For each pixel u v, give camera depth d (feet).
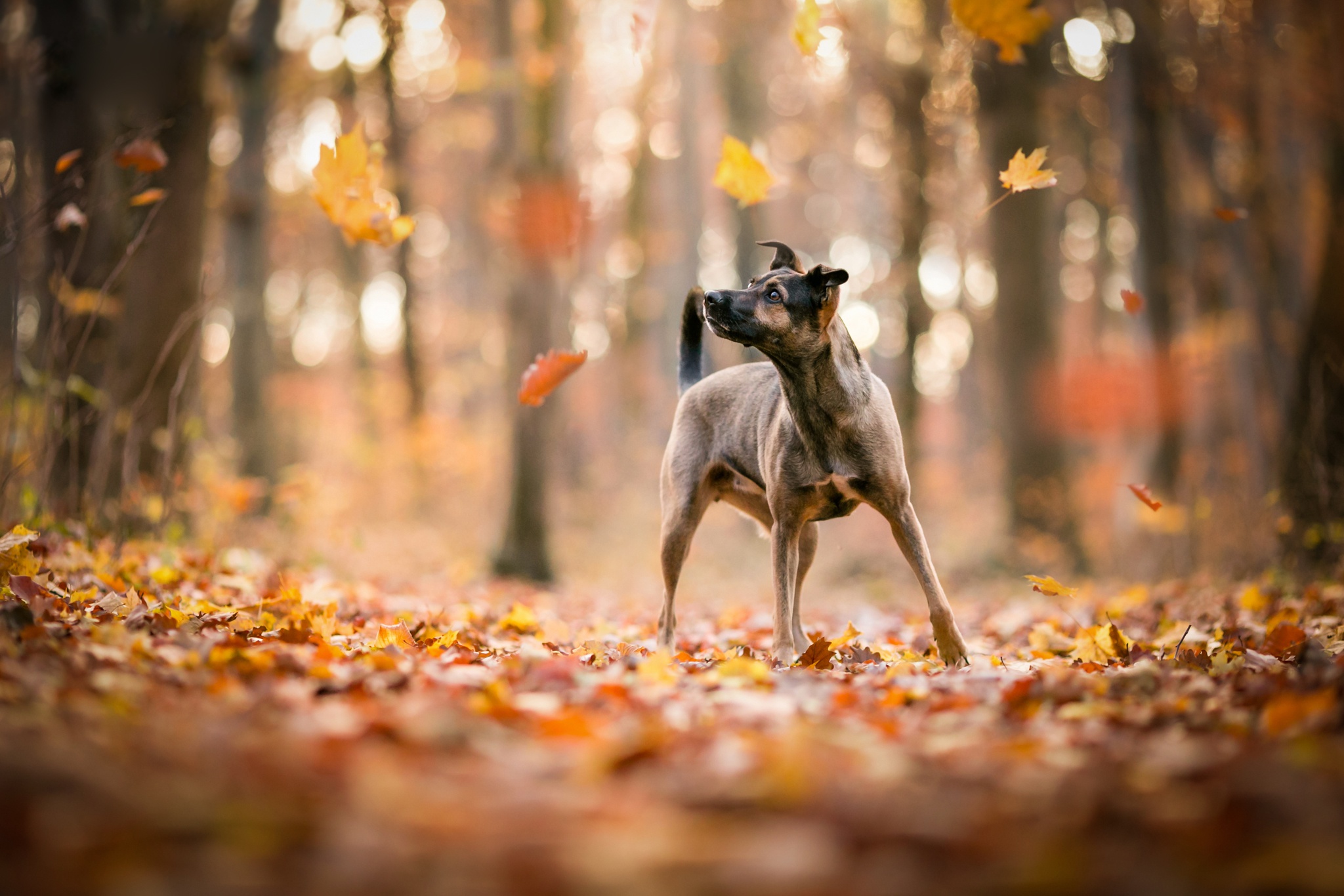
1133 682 13.66
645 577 57.62
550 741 10.06
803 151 104.17
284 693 11.46
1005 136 59.98
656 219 111.45
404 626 18.97
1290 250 57.52
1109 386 71.77
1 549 17.69
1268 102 54.34
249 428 68.95
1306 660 13.62
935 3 62.23
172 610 17.39
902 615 34.40
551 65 49.75
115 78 32.42
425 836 7.07
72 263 24.84
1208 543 39.45
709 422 22.11
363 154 19.39
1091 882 6.33
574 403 104.94
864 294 120.37
